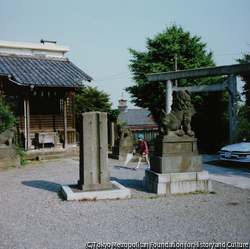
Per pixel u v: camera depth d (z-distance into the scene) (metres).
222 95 18.73
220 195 6.72
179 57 19.64
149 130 21.34
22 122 14.59
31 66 15.55
